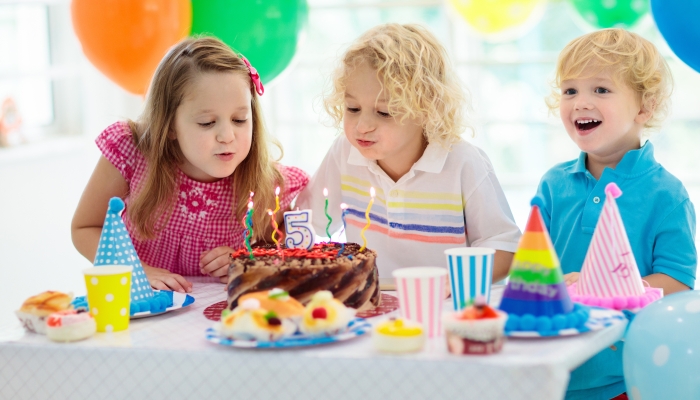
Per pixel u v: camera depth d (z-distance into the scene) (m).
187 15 2.03
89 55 2.03
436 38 1.48
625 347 1.11
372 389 0.85
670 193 1.42
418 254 1.52
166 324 1.08
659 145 4.26
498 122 4.15
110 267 1.06
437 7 4.12
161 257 1.56
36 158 3.14
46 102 3.46
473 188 1.46
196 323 1.08
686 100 4.16
